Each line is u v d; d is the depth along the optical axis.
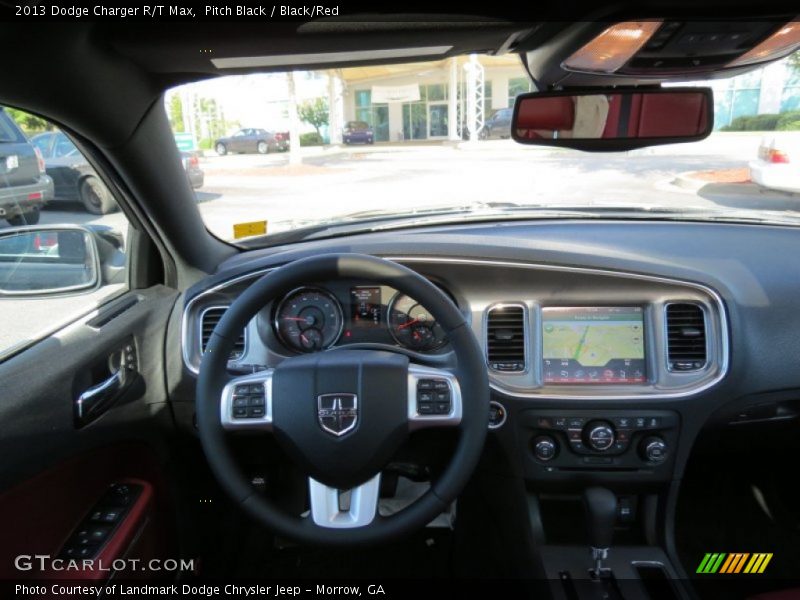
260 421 1.48
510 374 1.98
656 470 1.96
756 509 2.47
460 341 1.44
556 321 1.98
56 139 1.71
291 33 1.53
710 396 1.93
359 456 1.41
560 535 2.04
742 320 1.97
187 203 2.07
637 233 2.25
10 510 1.36
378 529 1.41
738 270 2.06
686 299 1.95
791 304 2.00
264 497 1.46
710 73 1.59
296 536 1.42
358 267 1.43
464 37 1.57
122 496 1.77
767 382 1.97
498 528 2.20
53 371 1.52
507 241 2.09
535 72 1.72
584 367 1.97
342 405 1.42
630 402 1.92
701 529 2.38
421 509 1.42
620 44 1.41
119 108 1.68
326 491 1.46
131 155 1.82
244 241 2.40
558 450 1.98
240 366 1.86
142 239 2.13
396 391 1.43
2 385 1.38
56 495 1.53
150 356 1.96
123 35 1.47
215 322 2.04
